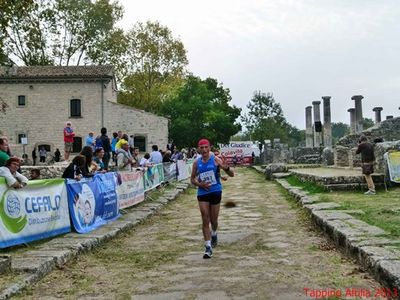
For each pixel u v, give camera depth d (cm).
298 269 680
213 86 6388
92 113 4362
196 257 797
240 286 598
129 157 1808
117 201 1286
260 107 8231
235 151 5528
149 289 606
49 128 4353
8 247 785
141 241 980
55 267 717
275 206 1504
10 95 4353
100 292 601
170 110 5478
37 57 5019
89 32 5034
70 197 984
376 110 4228
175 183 2423
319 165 3066
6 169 774
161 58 5541
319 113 4291
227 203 1609
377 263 589
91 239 891
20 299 569
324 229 946
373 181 1620
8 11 1784
